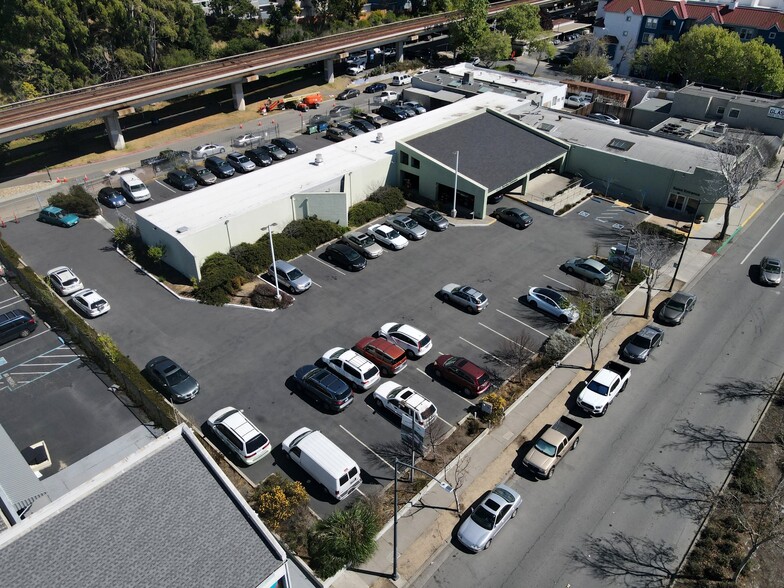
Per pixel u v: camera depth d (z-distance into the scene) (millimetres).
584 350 37250
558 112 66312
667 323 39375
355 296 41844
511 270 44812
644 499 27984
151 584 17531
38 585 16797
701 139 60469
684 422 32188
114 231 48406
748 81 76438
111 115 65000
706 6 89312
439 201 53688
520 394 33625
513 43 106000
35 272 44469
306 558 25031
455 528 26562
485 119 60469
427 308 40656
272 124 74500
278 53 84125
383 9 128375
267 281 43188
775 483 28656
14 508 22266
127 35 83125
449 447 30344
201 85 71688
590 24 122250
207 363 35625
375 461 29469
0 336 37156
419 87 79438
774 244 49094
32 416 32188
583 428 31797
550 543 26031
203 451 20453
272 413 32188
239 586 18141
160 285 43031
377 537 25906
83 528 18047
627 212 53312
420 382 34531
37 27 74125
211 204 46500
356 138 59094
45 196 56938
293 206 48000
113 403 33125
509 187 56938
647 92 77750
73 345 37625
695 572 24828
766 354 37000
